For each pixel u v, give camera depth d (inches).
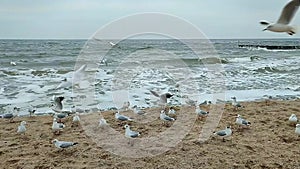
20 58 1478.8
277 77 944.3
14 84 745.6
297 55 2022.6
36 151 328.8
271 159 306.2
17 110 496.7
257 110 513.0
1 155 317.1
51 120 463.2
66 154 320.8
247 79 893.2
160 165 292.0
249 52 2327.8
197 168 285.3
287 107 537.3
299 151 328.2
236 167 287.7
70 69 1037.2
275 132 393.1
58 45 2906.0
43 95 633.0
